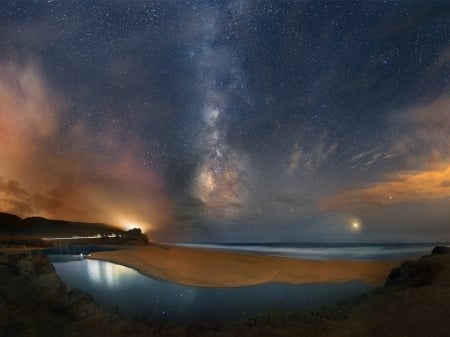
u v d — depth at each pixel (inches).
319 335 322.3
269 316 379.6
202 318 387.9
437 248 487.8
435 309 317.7
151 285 500.7
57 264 592.1
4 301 373.7
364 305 373.7
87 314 379.6
